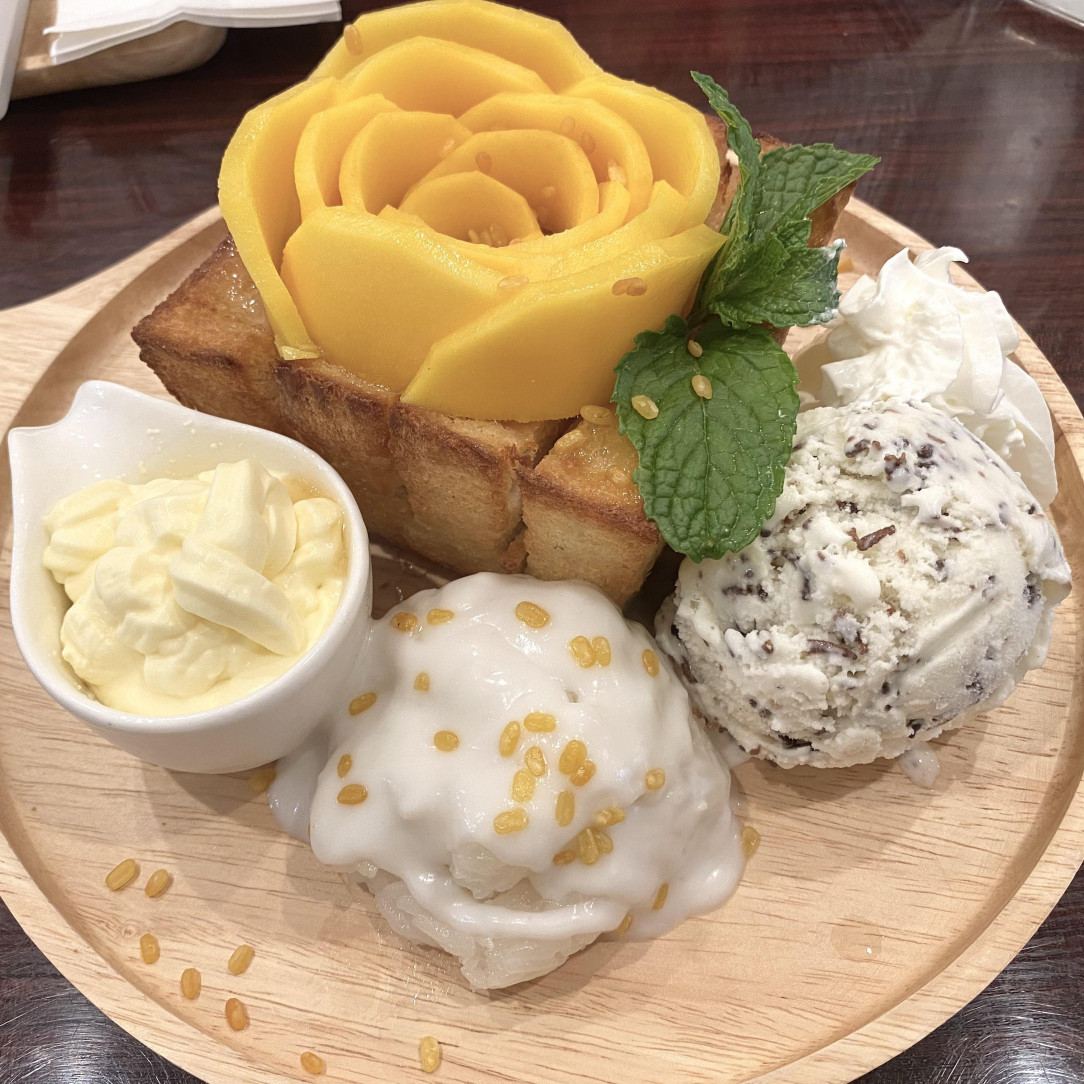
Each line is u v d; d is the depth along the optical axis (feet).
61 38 0.83
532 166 0.53
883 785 0.53
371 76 0.53
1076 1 0.90
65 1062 0.49
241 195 0.50
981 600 0.48
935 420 0.51
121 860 0.51
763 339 0.50
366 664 0.53
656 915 0.50
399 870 0.48
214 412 0.59
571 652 0.50
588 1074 0.46
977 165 0.81
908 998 0.45
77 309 0.66
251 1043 0.46
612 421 0.51
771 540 0.49
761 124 0.84
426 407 0.51
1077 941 0.51
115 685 0.46
